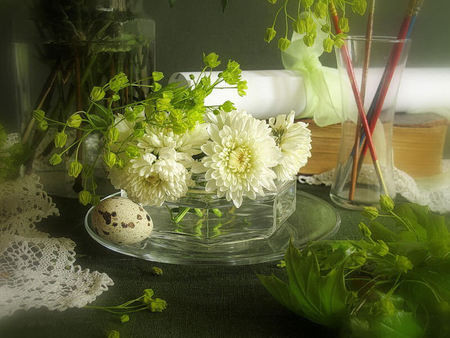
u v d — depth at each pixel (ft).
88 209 1.20
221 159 0.91
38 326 0.78
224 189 0.91
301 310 0.75
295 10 1.55
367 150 1.21
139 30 1.18
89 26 1.12
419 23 1.60
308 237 1.01
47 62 1.15
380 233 0.82
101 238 0.97
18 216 1.05
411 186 1.33
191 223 0.98
